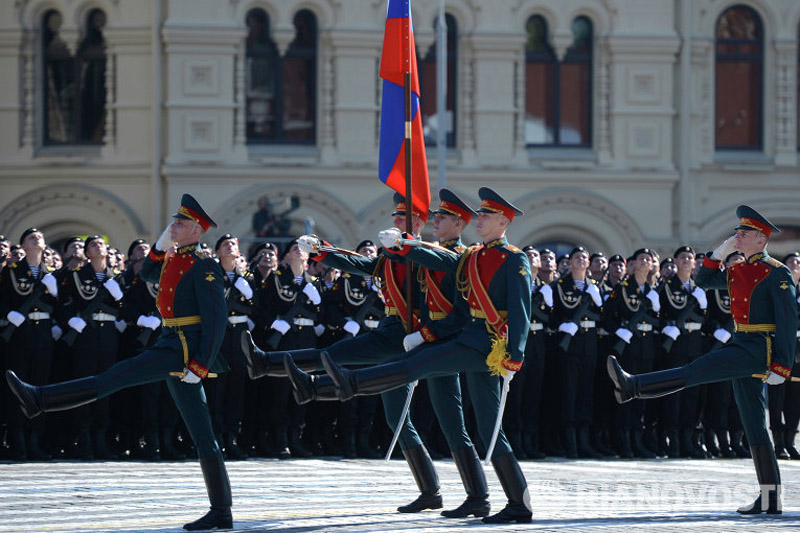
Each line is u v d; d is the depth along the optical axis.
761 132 82.94
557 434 46.34
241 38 77.44
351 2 78.56
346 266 29.92
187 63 76.94
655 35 80.12
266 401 43.62
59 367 42.00
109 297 41.38
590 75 81.38
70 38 78.62
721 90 82.56
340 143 78.75
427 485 29.84
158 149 77.12
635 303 45.81
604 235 80.44
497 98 79.69
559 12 80.12
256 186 77.56
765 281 30.08
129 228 77.88
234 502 31.67
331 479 36.81
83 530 26.78
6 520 28.17
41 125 79.31
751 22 82.75
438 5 79.00
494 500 32.78
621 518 29.05
